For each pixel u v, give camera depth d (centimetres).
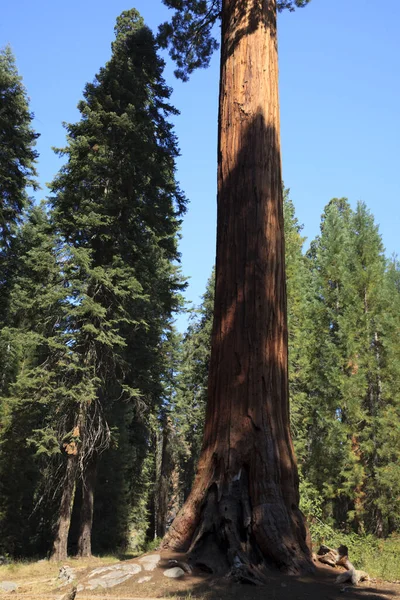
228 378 637
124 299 1605
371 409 2350
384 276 2592
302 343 2480
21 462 1770
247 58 768
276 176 730
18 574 1098
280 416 630
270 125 744
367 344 2400
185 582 513
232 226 700
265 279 669
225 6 836
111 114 1678
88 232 1641
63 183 1686
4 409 1789
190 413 3023
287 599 462
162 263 2527
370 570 758
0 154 2028
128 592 496
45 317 1523
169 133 1900
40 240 1655
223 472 599
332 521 2142
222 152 750
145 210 1738
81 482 1717
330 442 2266
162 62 1914
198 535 578
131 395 1625
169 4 1284
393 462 2181
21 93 2111
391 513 2066
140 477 2606
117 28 2030
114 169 1698
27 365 2078
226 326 661
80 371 1493
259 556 555
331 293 2641
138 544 2619
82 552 1537
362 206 2650
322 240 2831
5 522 1697
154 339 2048
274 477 593
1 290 2030
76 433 1423
